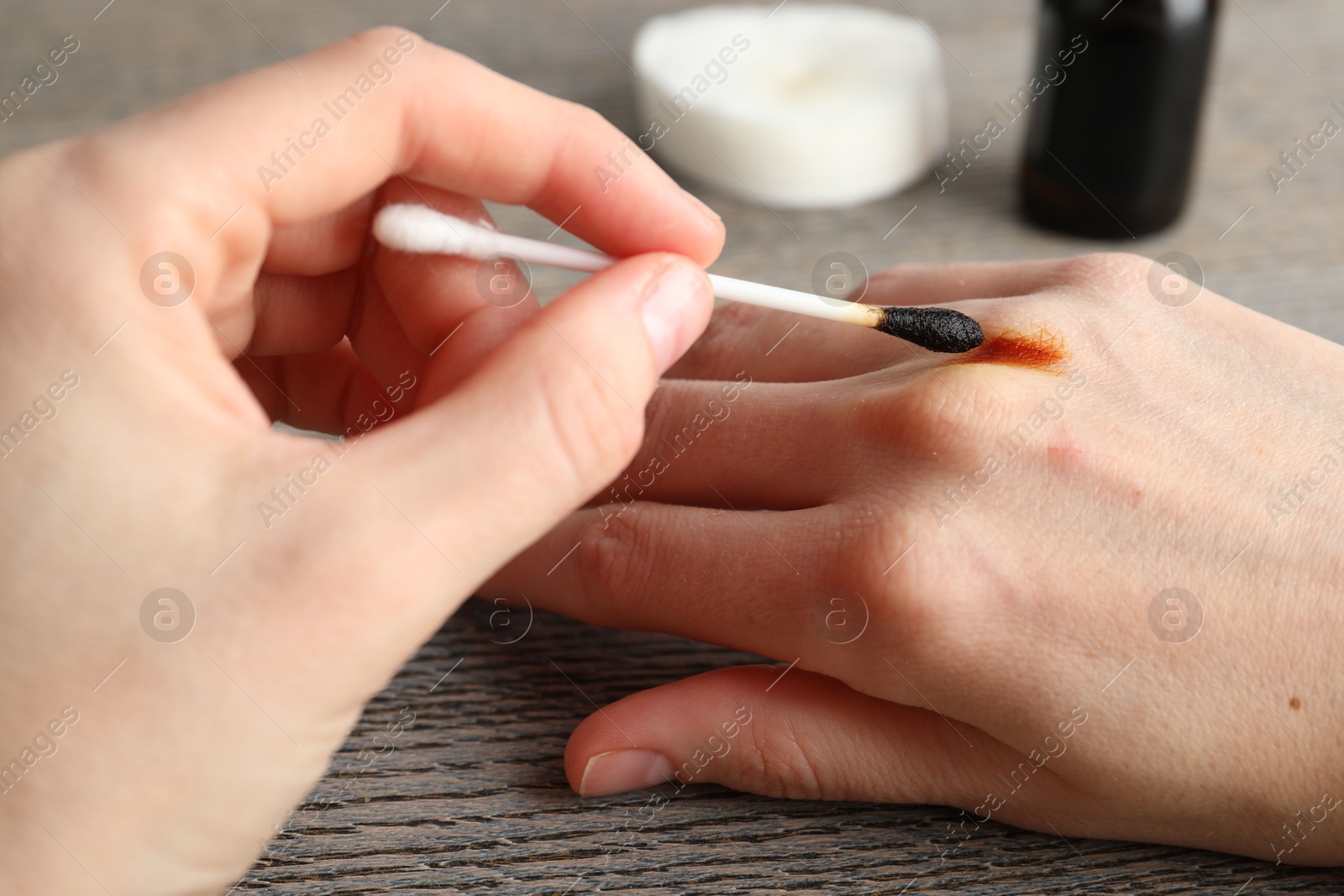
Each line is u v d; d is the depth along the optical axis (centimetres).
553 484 34
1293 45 51
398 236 36
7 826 33
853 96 46
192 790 33
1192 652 35
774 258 44
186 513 33
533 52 51
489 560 34
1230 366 38
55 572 33
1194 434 37
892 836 36
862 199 46
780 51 47
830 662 36
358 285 38
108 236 34
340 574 33
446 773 37
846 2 53
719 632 37
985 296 40
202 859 34
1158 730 35
